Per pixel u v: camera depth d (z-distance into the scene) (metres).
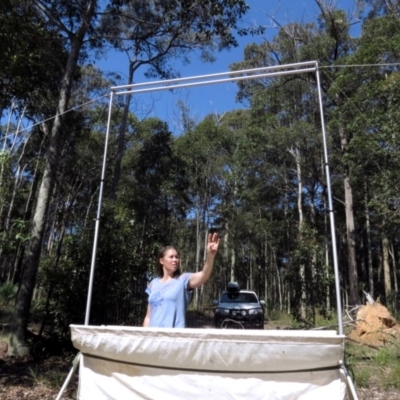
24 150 18.83
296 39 19.80
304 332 2.47
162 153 25.25
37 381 5.75
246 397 2.37
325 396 2.30
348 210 19.47
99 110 19.00
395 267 28.27
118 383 2.57
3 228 7.07
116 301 8.62
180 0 11.00
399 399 5.22
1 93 7.97
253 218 29.23
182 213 30.28
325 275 13.12
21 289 8.00
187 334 2.45
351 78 13.72
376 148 11.91
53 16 9.66
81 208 21.30
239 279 35.91
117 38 12.55
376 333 9.49
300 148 19.33
